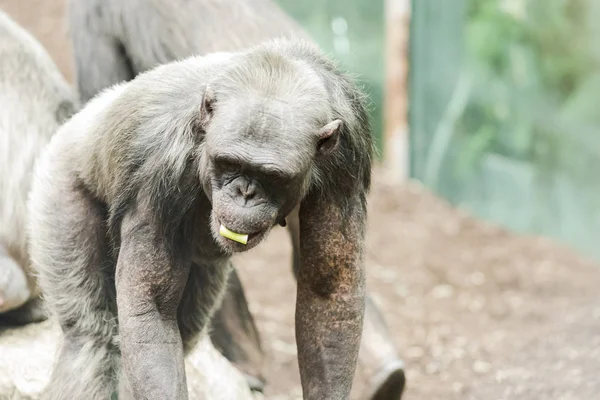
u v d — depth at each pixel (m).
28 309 9.04
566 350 11.84
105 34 10.21
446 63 18.11
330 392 6.41
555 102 16.28
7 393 8.23
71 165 7.21
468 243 16.48
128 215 6.39
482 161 17.73
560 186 16.38
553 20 16.12
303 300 6.51
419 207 17.86
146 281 6.35
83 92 10.36
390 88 18.66
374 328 9.55
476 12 17.42
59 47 17.73
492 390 10.88
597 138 15.51
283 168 5.55
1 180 8.88
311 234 6.39
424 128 18.70
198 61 6.46
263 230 5.74
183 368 6.39
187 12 9.83
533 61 16.58
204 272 7.36
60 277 7.24
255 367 9.84
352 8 18.42
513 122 17.06
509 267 15.38
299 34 9.80
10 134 9.00
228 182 5.70
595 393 10.40
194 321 7.45
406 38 18.33
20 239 8.88
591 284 14.59
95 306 7.27
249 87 5.70
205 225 6.54
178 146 6.12
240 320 9.86
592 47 15.57
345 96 6.29
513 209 17.25
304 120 5.66
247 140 5.55
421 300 14.11
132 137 6.30
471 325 13.13
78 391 7.18
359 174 6.41
